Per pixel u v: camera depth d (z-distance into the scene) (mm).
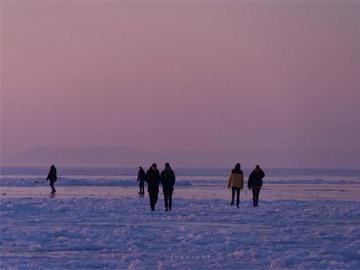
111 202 107125
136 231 66000
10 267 45250
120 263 47750
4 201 104438
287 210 94250
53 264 47250
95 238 60969
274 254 51875
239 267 46656
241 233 65125
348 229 68938
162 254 52031
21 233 63031
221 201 112938
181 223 75125
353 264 47688
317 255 51375
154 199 91812
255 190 100375
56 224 73438
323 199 131250
